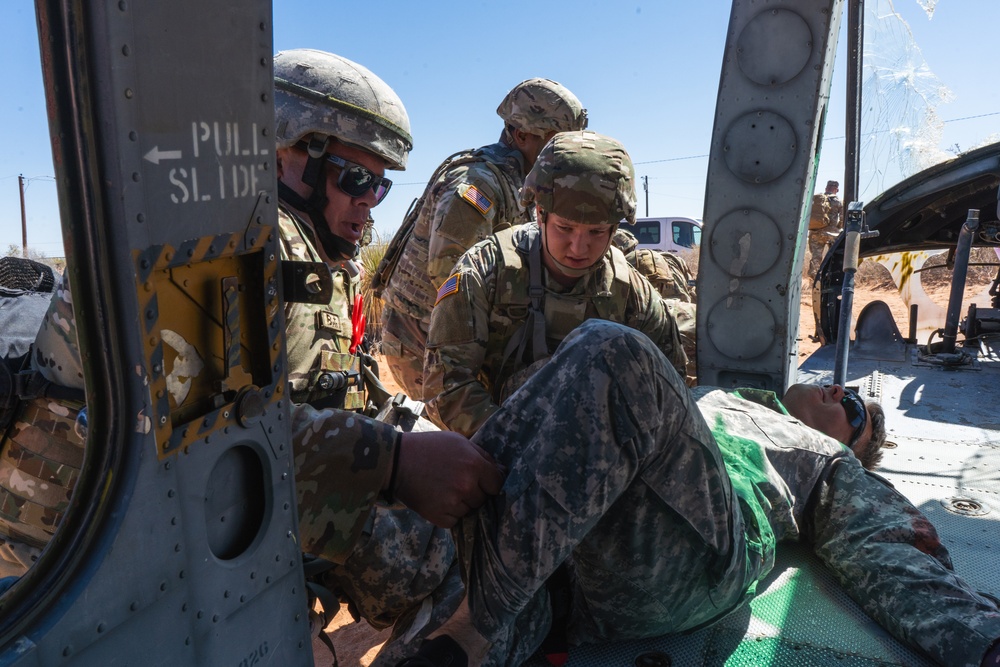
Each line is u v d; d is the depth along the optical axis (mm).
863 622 1695
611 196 1944
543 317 2154
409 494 1363
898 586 1641
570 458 1340
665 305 2316
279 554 1100
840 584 1822
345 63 1826
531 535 1328
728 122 2711
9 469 1344
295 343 1646
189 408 925
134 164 790
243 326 1013
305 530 1310
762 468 1877
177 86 838
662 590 1534
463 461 1354
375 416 1970
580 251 2029
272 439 1064
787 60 2584
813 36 2539
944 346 3846
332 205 1786
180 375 903
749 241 2740
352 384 1809
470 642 1389
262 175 985
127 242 791
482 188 3059
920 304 4887
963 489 2422
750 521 1715
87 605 812
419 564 1766
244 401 988
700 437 1455
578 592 1647
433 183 3205
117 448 837
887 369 3768
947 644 1484
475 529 1391
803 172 2623
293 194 1770
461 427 2102
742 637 1660
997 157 3568
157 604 897
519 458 1375
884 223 4176
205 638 974
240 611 1032
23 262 1529
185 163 858
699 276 2857
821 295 4211
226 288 953
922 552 1725
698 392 2256
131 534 850
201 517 954
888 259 5020
